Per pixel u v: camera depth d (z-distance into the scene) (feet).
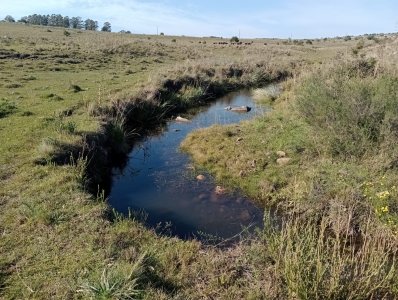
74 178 29.66
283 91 73.05
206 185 35.09
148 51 134.82
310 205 28.09
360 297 16.98
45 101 53.06
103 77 77.36
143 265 19.29
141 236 22.94
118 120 48.21
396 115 31.73
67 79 73.00
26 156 33.40
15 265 19.49
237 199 32.14
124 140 45.03
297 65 112.98
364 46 109.40
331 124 35.53
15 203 25.71
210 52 155.94
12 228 22.77
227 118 60.49
